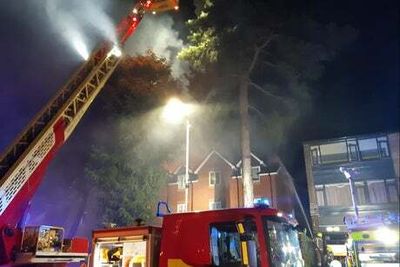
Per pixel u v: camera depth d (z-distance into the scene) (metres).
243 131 19.41
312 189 27.08
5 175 5.61
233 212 5.87
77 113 7.17
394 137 26.12
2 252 5.43
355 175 26.41
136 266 6.39
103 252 6.80
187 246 5.96
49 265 5.81
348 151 27.12
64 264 6.02
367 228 16.42
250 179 18.45
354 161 26.67
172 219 6.27
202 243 5.88
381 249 15.98
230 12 19.33
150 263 6.30
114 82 23.14
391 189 25.39
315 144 27.98
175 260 5.98
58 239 5.95
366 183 26.03
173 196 34.22
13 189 5.66
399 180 25.23
